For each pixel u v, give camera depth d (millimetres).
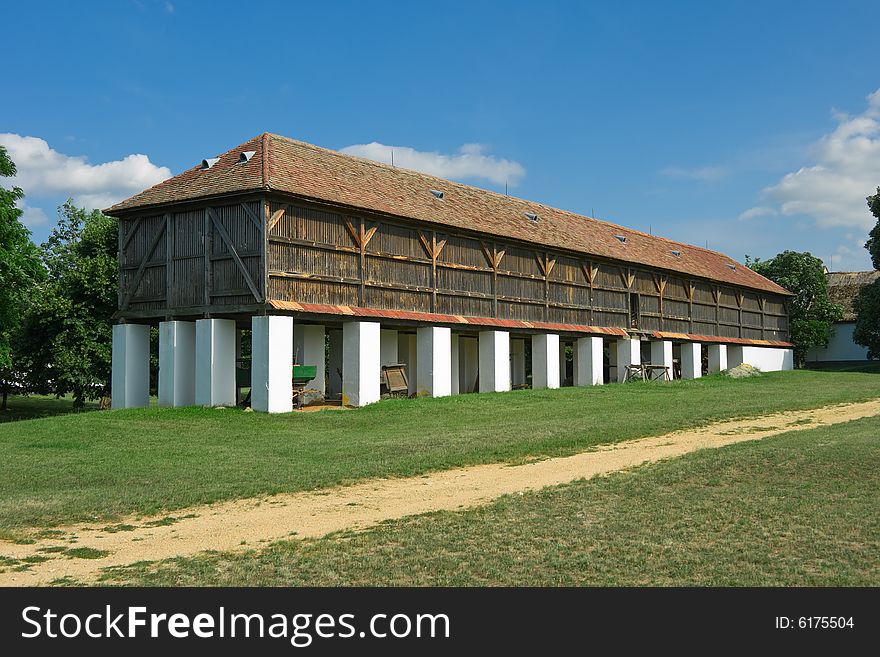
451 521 11391
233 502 13477
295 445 19672
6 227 30109
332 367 34000
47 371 38812
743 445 17609
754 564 9023
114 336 29312
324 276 27438
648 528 10641
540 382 37500
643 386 37062
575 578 8672
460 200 36938
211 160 30016
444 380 32031
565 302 39156
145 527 11742
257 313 25844
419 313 30906
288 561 9578
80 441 20188
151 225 28766
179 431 21953
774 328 60031
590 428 21859
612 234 47531
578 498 12703
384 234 30031
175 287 27766
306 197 26609
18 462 17203
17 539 11016
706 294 51125
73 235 48469
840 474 13875
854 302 58438
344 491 14367
